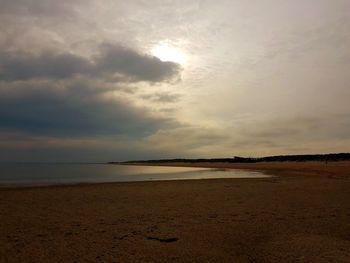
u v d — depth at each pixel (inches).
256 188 808.3
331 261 246.8
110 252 282.5
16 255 274.8
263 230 356.8
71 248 294.8
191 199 611.8
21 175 1619.1
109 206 531.8
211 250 286.2
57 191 756.0
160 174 1759.4
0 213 471.5
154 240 320.8
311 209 488.1
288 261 251.0
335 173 1450.5
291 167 2241.6
